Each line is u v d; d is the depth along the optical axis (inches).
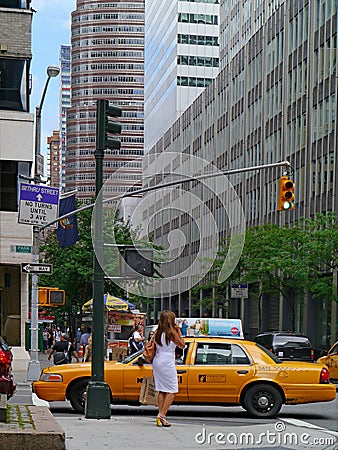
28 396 729.0
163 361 514.0
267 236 1915.6
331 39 2012.8
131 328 1494.8
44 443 347.3
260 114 2603.3
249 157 2714.1
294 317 2012.8
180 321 1090.7
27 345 1357.0
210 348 671.8
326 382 674.8
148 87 4889.3
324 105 2054.6
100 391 572.7
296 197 2250.2
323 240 1769.2
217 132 3132.4
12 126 1365.7
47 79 1088.8
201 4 4077.3
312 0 2162.9
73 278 1998.0
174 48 4069.9
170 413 711.7
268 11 2714.1
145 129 4958.2
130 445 428.1
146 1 5162.4
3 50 1382.9
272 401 667.4
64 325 2662.4
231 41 3334.2
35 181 1099.9
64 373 671.1
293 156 2284.7
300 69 2250.2
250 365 668.7
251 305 2650.1
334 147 1969.7
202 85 4040.4
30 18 1405.0
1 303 1385.3
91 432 480.7
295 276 1803.6
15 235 1352.1
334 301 1910.7
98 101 589.0
